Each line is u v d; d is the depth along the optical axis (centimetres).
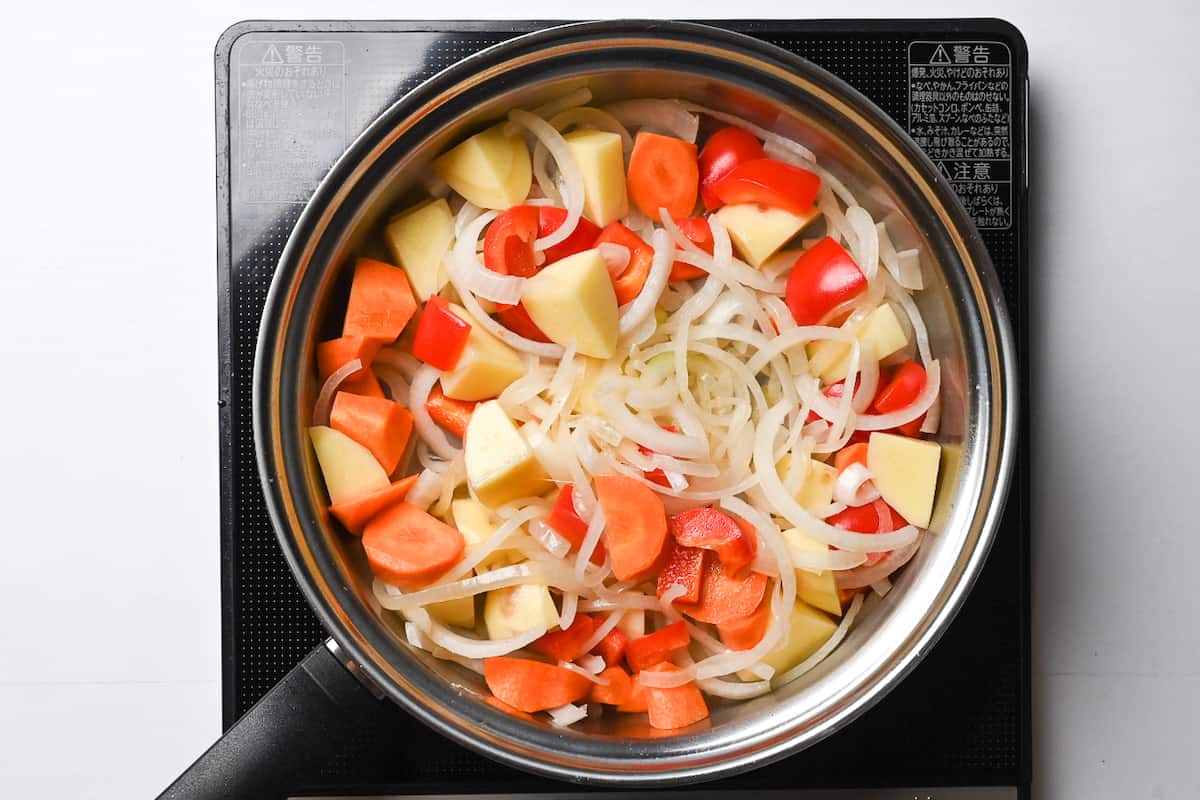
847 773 104
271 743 88
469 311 96
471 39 104
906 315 98
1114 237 109
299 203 104
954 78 105
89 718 108
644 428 96
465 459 95
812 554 95
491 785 103
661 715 94
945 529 92
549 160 99
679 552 97
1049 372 109
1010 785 104
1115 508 108
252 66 104
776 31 104
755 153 99
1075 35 108
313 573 84
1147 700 109
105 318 108
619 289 97
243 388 104
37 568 108
